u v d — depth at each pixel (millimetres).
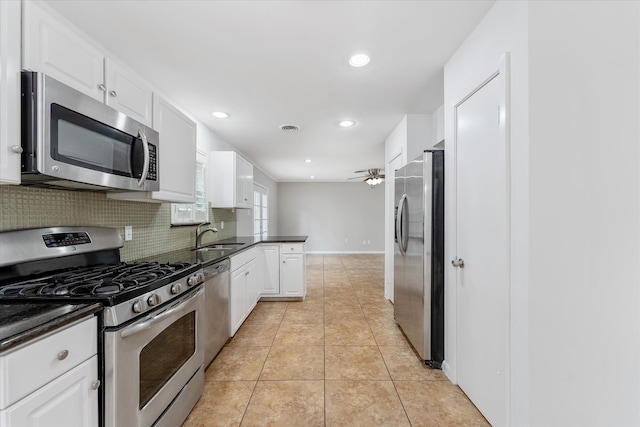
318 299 4078
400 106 2863
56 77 1222
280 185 9008
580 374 1280
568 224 1269
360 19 1591
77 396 1002
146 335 1283
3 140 1006
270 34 1723
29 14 1104
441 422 1622
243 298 3014
